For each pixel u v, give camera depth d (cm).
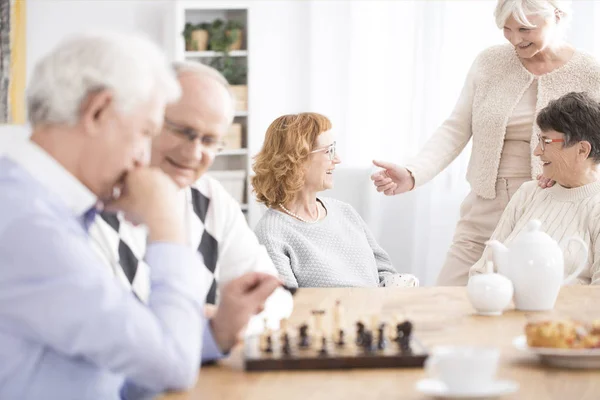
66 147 132
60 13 599
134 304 129
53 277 124
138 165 142
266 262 226
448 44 560
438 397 135
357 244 307
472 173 358
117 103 129
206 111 183
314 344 165
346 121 592
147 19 607
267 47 611
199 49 589
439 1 559
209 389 142
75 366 132
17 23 558
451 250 365
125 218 148
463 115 364
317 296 232
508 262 209
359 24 583
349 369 153
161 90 134
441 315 202
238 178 595
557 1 332
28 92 131
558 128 284
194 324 135
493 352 135
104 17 604
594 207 283
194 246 216
